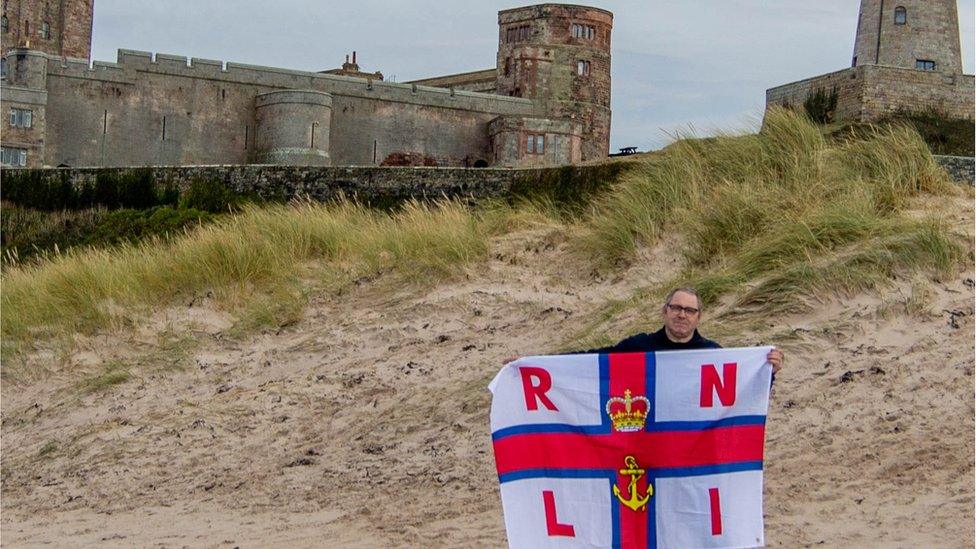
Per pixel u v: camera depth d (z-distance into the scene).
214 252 17.52
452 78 96.44
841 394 10.03
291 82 75.69
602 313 13.27
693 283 12.94
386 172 33.69
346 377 13.27
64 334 16.44
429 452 11.03
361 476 10.87
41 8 93.50
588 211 17.66
